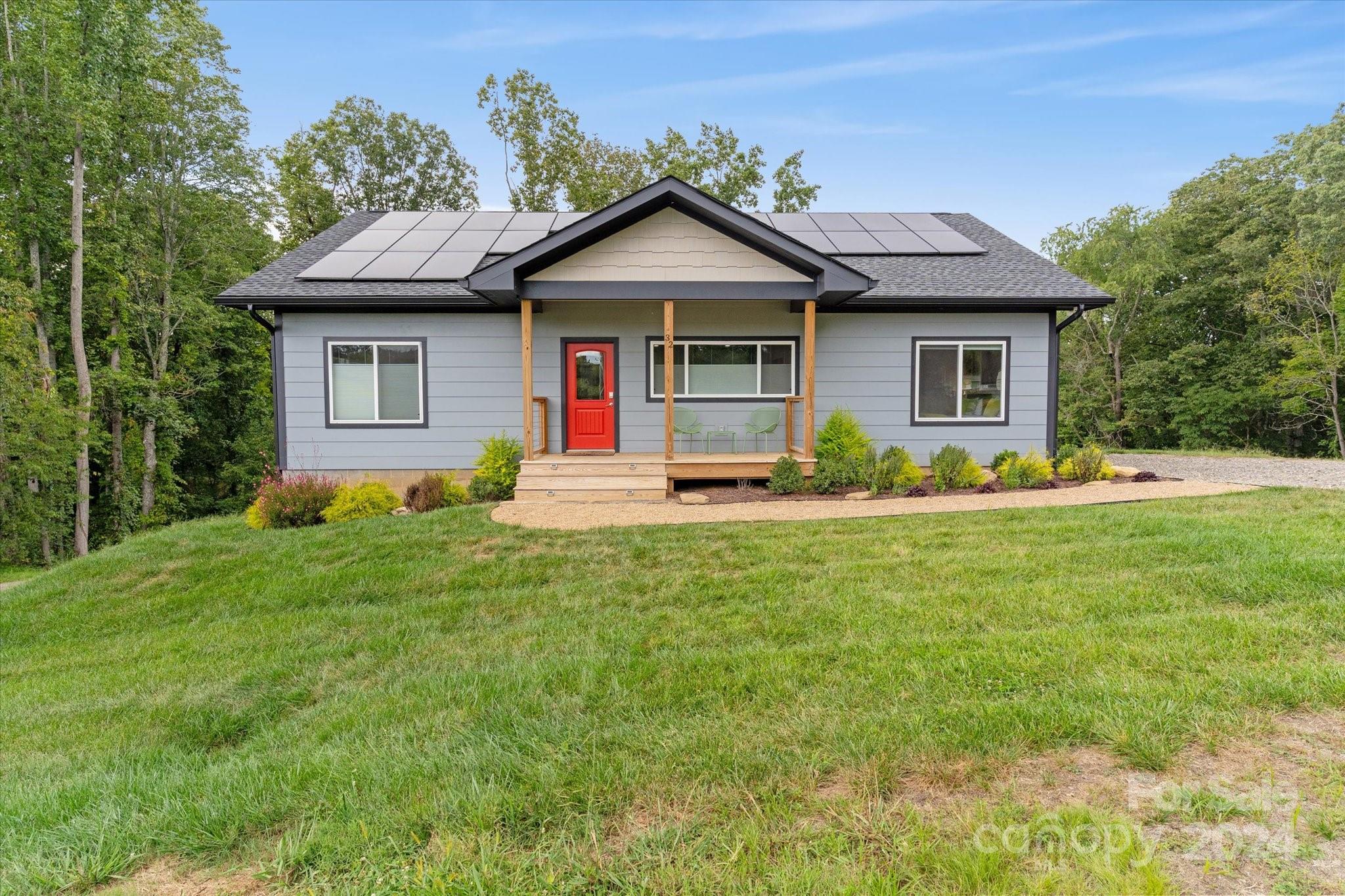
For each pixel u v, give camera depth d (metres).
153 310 18.22
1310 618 4.03
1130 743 2.63
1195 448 23.77
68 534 17.70
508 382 11.39
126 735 3.83
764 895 1.98
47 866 2.34
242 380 21.92
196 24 17.88
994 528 6.88
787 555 6.25
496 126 27.70
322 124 28.33
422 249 12.58
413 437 11.34
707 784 2.59
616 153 28.53
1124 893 1.85
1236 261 22.48
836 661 3.78
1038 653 3.67
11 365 15.40
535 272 9.95
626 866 2.13
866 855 2.12
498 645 4.59
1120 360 26.25
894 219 14.97
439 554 6.83
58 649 5.58
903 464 10.02
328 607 5.88
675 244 9.95
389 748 3.11
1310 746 2.58
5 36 15.66
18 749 3.70
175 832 2.51
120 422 18.55
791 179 27.73
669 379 10.03
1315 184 20.77
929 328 11.48
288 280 11.29
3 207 15.45
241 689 4.32
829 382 11.55
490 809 2.46
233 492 23.25
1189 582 4.89
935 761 2.62
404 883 2.11
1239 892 1.84
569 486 9.50
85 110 15.52
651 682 3.66
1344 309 19.61
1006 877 1.96
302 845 2.35
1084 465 10.20
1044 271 11.93
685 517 8.14
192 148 18.64
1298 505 7.44
